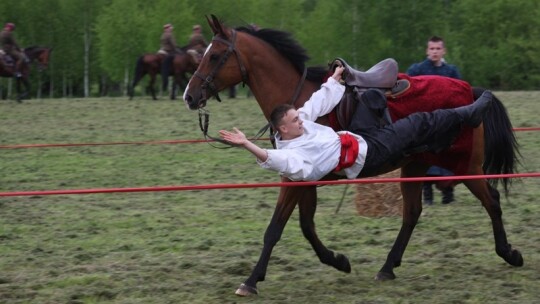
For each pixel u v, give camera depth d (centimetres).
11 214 1077
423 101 750
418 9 5228
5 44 2697
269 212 1080
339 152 688
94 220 1041
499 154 789
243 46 776
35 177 1366
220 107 2416
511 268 794
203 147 1694
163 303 689
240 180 1320
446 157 768
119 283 753
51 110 2412
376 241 909
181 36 5319
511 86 5197
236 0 5753
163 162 1514
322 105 720
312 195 743
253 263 812
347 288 734
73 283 756
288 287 738
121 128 1983
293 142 683
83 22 6138
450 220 1021
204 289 731
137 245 905
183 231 974
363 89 734
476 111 739
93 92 6862
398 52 5272
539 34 5066
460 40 5303
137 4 5900
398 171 1035
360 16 5353
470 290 719
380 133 712
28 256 861
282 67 773
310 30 5647
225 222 1021
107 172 1410
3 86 5956
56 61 6038
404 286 739
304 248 887
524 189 1225
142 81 5622
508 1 5172
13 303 694
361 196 1054
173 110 2358
